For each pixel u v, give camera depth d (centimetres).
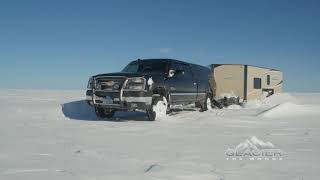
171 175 529
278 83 2634
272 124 1207
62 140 834
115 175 525
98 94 1268
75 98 2538
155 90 1305
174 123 1208
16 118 1314
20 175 521
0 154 670
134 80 1234
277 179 518
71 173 535
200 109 1705
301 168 585
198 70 1650
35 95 3166
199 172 548
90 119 1345
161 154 680
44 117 1364
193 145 780
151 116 1277
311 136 940
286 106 1562
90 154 675
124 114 1540
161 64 1415
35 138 860
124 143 799
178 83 1423
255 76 2309
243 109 1753
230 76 2236
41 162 606
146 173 538
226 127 1116
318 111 1575
